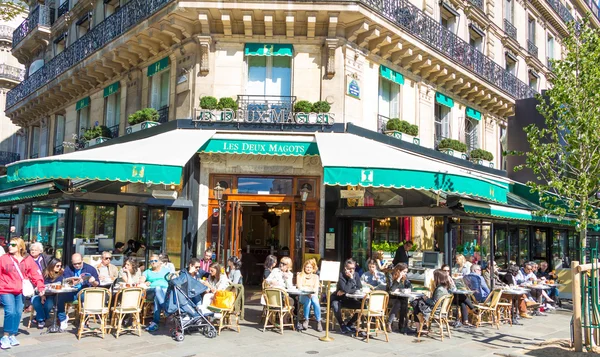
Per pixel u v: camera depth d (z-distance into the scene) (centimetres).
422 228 1509
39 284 785
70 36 2027
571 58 1005
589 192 959
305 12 1223
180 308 832
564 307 1428
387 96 1452
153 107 1451
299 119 1228
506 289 1109
